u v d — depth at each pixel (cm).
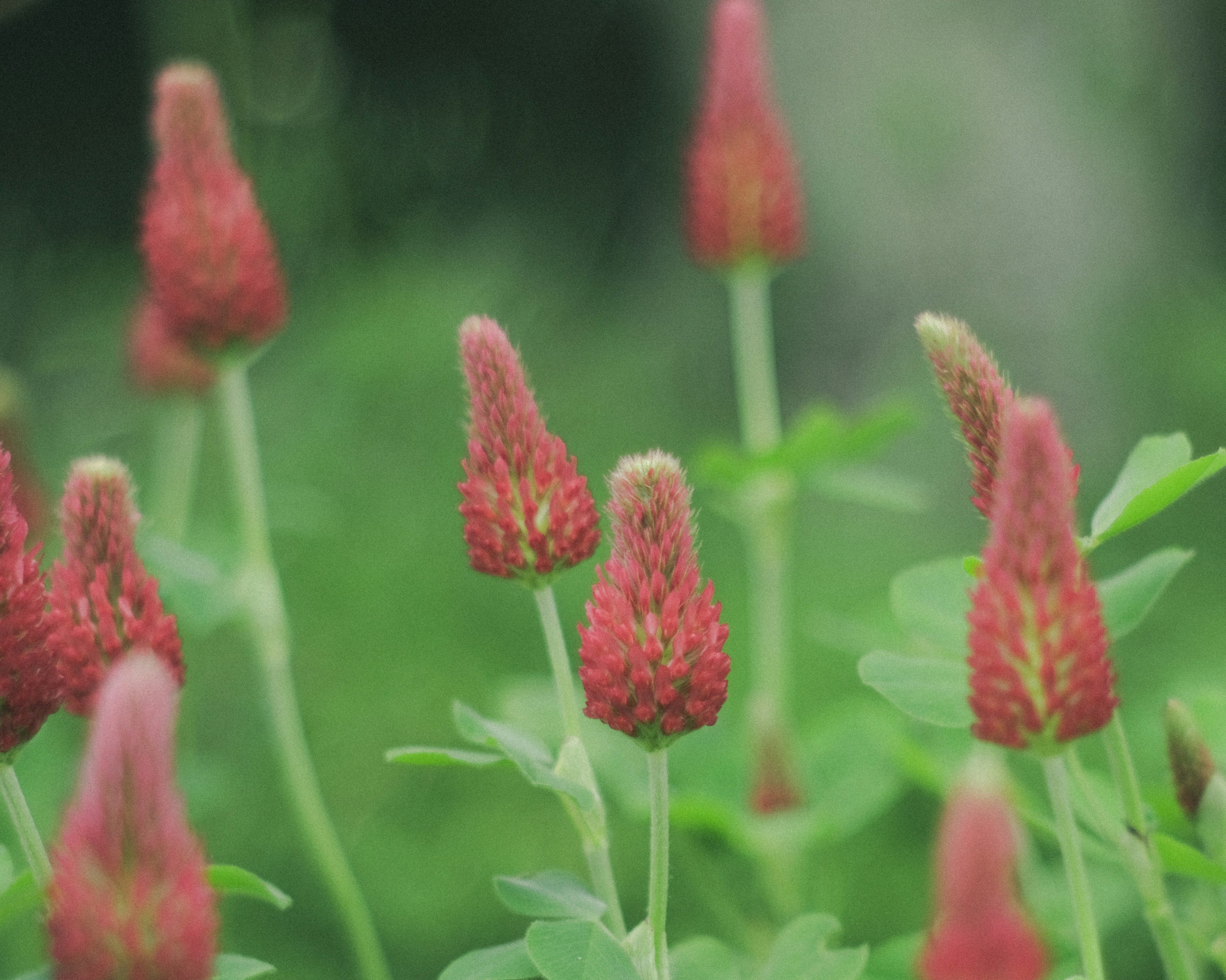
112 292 1188
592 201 1636
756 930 582
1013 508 257
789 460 610
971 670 317
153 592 291
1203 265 1206
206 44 1082
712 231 648
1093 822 343
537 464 316
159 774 217
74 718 568
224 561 630
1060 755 263
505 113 1659
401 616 861
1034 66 1209
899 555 977
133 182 1623
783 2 1266
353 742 775
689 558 284
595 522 323
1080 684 256
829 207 1266
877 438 627
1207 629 744
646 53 1612
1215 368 1039
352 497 967
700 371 1367
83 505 289
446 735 787
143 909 213
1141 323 1125
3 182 1580
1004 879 187
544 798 739
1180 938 313
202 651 838
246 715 808
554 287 1423
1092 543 309
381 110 1551
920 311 1247
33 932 493
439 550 929
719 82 643
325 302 1219
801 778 546
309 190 1221
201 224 499
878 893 645
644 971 288
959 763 498
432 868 693
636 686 280
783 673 751
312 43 1539
